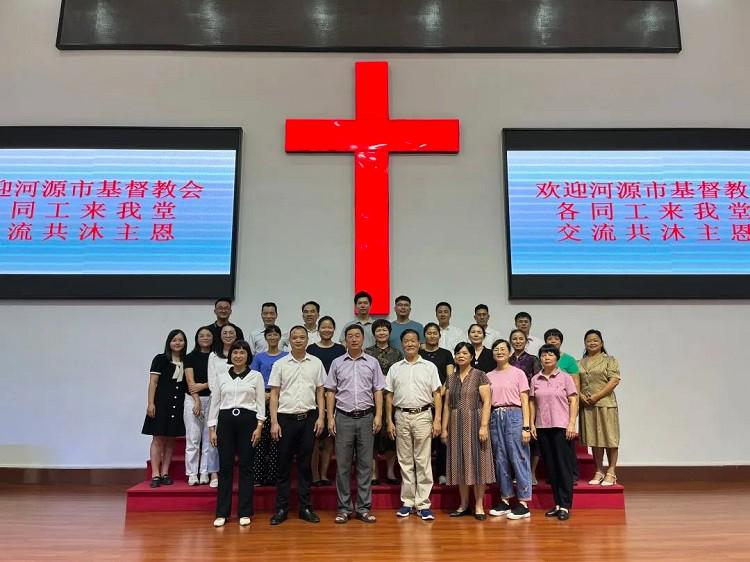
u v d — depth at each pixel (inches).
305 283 219.5
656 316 218.5
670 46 232.8
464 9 234.1
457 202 225.0
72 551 123.8
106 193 220.4
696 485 201.5
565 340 216.5
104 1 231.5
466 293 219.6
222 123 227.9
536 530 140.6
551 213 222.2
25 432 207.2
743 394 214.4
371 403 156.4
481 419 157.2
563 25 233.6
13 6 232.7
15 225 217.5
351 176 226.2
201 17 231.6
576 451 191.2
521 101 231.1
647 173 225.3
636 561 115.9
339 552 122.1
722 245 221.1
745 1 234.4
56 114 226.1
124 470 205.5
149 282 215.0
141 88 228.5
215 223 219.5
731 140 227.8
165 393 171.0
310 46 231.0
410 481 155.9
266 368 170.4
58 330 213.5
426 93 231.1
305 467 152.6
